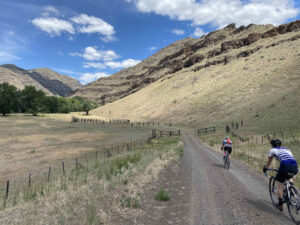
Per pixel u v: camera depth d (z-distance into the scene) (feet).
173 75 560.61
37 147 100.94
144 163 36.11
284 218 15.64
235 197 20.38
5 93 335.06
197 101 249.96
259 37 435.12
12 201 25.14
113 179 26.13
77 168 49.85
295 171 15.66
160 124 231.30
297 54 227.20
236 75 276.21
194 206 18.13
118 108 477.77
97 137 136.46
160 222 14.98
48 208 17.90
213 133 123.03
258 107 147.02
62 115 371.97
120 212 16.56
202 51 614.34
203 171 32.30
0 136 135.85
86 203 18.10
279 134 82.94
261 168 33.99
